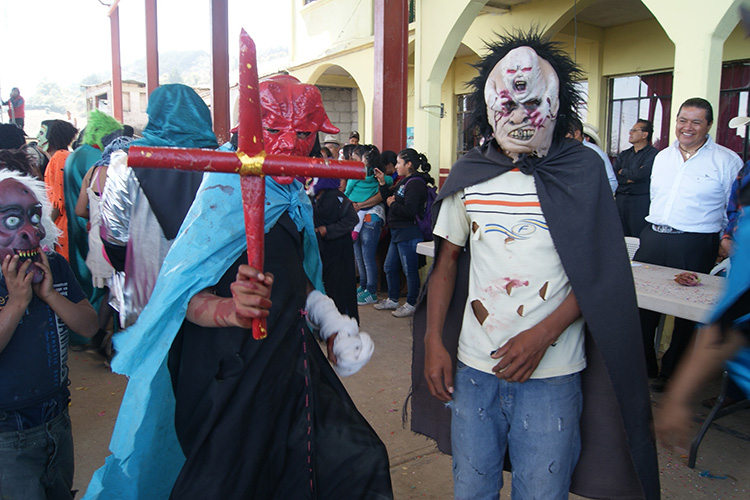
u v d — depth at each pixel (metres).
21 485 1.84
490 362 1.86
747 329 1.32
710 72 5.30
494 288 1.83
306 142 1.82
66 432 2.00
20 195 1.79
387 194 6.62
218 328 1.75
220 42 10.00
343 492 1.90
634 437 1.83
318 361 2.06
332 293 4.59
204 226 1.64
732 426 3.57
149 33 13.16
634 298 1.79
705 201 4.02
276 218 1.80
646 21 9.52
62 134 5.38
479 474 1.95
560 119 1.86
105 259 4.43
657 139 9.70
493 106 1.81
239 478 1.74
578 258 1.72
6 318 1.74
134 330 1.65
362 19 12.30
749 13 1.25
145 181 2.02
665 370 4.05
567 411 1.83
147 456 1.83
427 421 2.28
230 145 1.97
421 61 8.58
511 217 1.81
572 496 2.90
